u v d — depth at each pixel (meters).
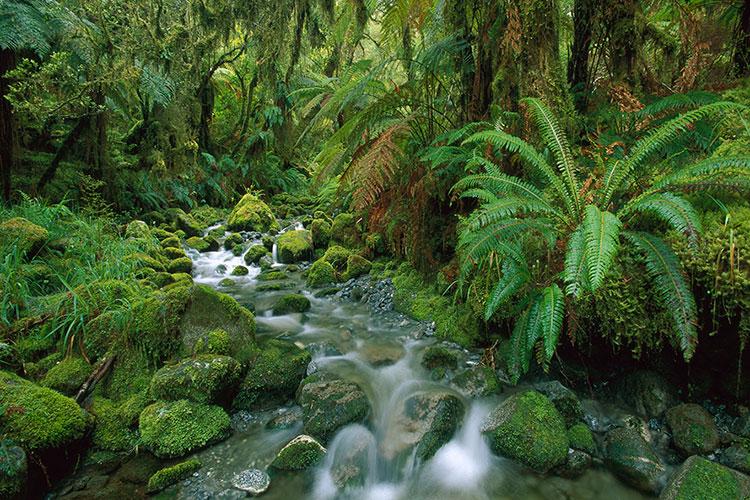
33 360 2.69
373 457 2.24
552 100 2.80
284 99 10.83
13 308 2.94
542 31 2.75
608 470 2.04
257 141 10.56
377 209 4.04
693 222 1.73
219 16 6.91
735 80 2.99
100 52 5.17
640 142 2.20
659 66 3.63
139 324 2.73
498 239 2.20
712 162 1.87
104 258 4.00
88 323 2.79
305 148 12.90
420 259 3.95
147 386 2.54
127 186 6.68
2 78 4.34
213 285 4.89
